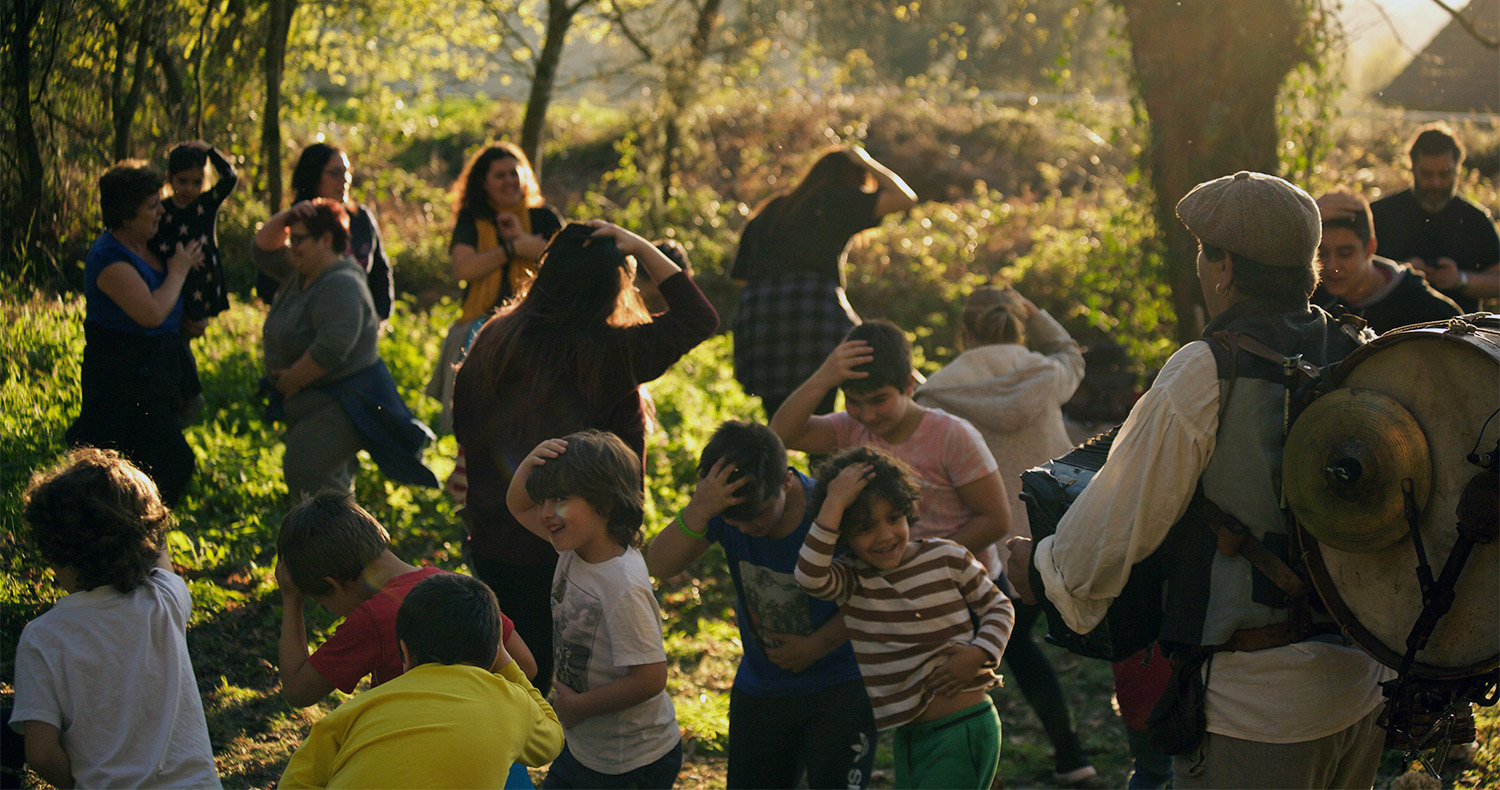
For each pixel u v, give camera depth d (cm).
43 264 571
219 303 509
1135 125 748
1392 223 586
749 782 362
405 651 286
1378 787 409
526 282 417
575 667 337
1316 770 266
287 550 318
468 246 593
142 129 733
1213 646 263
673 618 593
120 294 452
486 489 390
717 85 1605
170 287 464
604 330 394
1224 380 260
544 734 291
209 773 302
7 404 520
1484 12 804
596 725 337
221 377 777
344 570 318
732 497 335
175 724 295
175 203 489
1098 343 812
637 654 328
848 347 393
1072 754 451
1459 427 237
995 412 470
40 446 514
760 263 635
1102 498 265
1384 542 243
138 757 287
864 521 321
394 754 262
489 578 392
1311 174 691
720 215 1591
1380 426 241
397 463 545
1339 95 702
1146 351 796
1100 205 1588
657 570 355
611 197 1716
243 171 1117
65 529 287
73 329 565
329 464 539
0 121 544
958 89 2152
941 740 332
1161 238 693
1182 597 265
